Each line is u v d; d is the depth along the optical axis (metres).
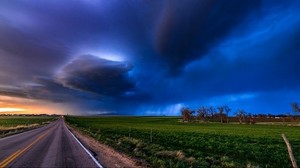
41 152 16.36
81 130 48.47
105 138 29.25
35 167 11.16
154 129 64.06
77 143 22.88
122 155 15.39
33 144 21.77
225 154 21.14
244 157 20.05
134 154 15.94
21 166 11.41
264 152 22.75
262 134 49.44
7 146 20.22
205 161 15.02
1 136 33.19
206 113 154.12
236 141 33.34
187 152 20.58
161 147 20.48
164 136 38.81
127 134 41.66
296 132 57.09
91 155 14.99
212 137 39.16
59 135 33.62
